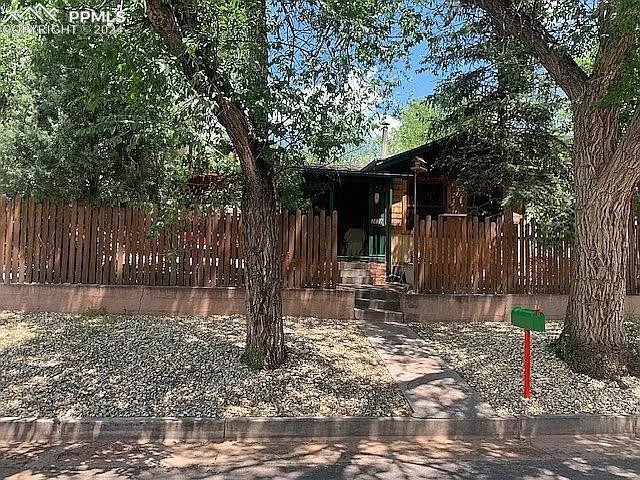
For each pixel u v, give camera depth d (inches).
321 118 263.6
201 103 242.1
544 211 451.5
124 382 259.9
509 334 373.4
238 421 230.1
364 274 537.0
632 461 211.6
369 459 208.7
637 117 277.3
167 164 445.1
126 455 207.8
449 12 370.0
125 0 219.9
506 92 509.7
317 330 362.0
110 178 442.6
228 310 387.5
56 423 222.4
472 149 522.9
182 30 233.0
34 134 416.8
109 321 351.9
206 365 281.9
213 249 393.4
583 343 297.6
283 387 262.5
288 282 401.1
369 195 605.9
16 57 405.7
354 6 244.7
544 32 331.3
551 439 238.8
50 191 429.4
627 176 282.5
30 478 184.9
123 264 386.3
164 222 345.7
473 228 422.0
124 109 350.0
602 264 293.9
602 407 258.8
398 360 313.7
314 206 604.4
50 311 374.0
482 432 241.8
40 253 381.1
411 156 561.0
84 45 233.3
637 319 414.6
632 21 232.2
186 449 216.1
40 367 272.7
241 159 265.0
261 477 188.7
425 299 407.5
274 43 257.3
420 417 242.2
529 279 428.8
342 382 275.7
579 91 307.3
